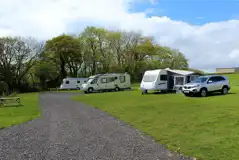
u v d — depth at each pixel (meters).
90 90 34.25
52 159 5.81
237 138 7.10
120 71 57.25
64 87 47.94
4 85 44.75
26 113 14.54
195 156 5.75
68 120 11.48
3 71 48.78
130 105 16.38
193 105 14.72
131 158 5.74
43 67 55.12
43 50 54.41
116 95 26.67
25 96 32.69
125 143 7.09
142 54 59.38
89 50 57.12
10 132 9.03
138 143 7.05
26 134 8.62
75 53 56.16
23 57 51.47
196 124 9.28
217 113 11.35
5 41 48.91
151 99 20.05
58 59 57.69
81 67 60.00
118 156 5.91
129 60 58.44
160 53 63.41
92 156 5.96
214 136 7.45
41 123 10.85
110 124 10.17
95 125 10.04
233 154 5.76
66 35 57.31
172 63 65.38
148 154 6.01
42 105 19.31
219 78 21.50
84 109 15.64
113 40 56.22
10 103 21.20
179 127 8.94
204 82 20.62
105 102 19.39
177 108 13.74
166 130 8.58
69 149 6.60
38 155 6.14
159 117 11.23
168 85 27.23
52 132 8.87
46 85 57.91
